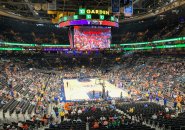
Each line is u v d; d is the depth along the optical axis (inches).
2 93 1191.6
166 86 1573.6
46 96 1381.6
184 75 1727.4
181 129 629.6
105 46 1348.4
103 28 1339.8
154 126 777.6
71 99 1461.6
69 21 1291.8
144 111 961.5
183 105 1167.6
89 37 1322.6
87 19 1259.8
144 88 1608.0
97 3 1736.0
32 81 1843.0
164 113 903.1
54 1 1104.8
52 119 926.4
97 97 1512.1
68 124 727.1
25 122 770.8
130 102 1336.1
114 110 1064.8
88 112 971.9
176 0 1782.7
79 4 1717.5
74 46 1327.5
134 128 631.2
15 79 1694.1
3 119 850.1
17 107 992.2
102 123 737.6
